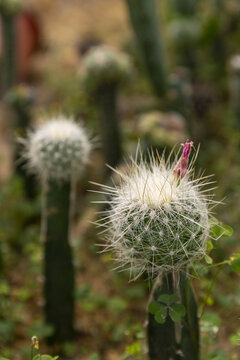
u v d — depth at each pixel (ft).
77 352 11.00
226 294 11.12
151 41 15.71
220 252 10.19
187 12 22.44
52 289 10.57
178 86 16.60
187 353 7.04
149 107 19.63
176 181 6.33
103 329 11.72
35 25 27.55
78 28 31.55
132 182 6.52
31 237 15.03
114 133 16.01
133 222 6.18
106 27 31.35
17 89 15.92
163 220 6.07
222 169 16.20
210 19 21.38
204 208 6.38
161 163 6.79
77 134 9.75
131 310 12.37
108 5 34.45
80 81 16.07
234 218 12.65
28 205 15.65
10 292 12.48
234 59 18.44
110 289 13.21
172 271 6.50
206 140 18.90
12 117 15.98
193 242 6.23
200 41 21.61
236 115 18.48
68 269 10.46
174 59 22.93
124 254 6.51
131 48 23.58
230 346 9.49
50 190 9.86
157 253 6.18
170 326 6.92
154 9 15.52
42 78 26.53
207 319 8.12
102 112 15.92
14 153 16.06
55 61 27.78
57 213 9.96
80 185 17.21
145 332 7.47
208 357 8.20
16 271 13.83
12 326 10.78
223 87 22.11
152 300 6.87
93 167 17.58
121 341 11.32
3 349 10.17
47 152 9.45
